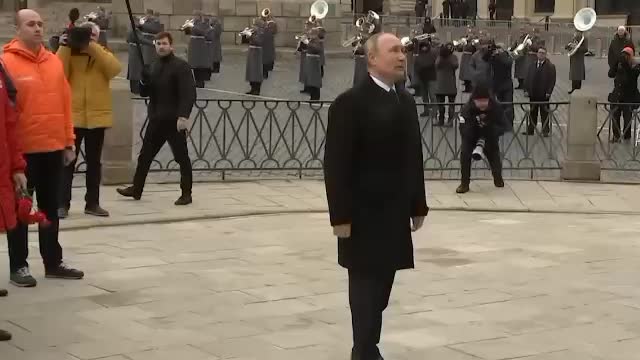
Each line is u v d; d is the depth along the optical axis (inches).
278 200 455.2
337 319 266.1
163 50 416.2
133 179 456.8
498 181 507.2
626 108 563.8
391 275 219.9
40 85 289.3
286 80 1038.4
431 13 2070.6
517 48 989.2
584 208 463.2
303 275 317.1
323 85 1000.2
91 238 366.6
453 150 551.8
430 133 556.7
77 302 278.8
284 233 386.9
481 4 1993.1
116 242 361.1
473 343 246.1
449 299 290.4
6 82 241.4
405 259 217.6
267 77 1048.2
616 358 235.8
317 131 559.8
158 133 428.5
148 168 437.1
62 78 296.8
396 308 279.0
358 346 218.5
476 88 490.0
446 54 762.2
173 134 426.0
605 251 365.4
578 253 360.8
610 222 429.4
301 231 391.5
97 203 399.2
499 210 454.6
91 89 379.9
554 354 237.9
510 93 722.2
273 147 544.7
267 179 512.4
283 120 631.2
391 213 214.4
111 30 1267.2
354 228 214.2
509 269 332.5
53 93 292.4
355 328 218.1
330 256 346.6
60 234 371.2
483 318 269.7
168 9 1278.3
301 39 906.1
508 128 499.5
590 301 290.2
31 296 284.4
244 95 883.4
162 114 422.9
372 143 212.2
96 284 299.3
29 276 295.9
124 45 1179.3
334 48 1366.9
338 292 295.9
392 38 213.2
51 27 1304.1
